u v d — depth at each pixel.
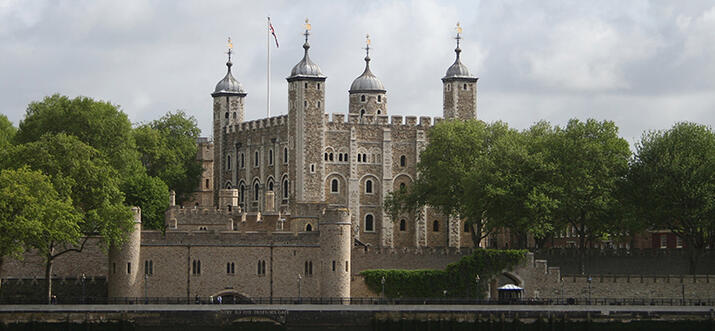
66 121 146.88
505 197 138.88
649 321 115.81
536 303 123.69
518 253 131.75
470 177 143.25
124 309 110.62
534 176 141.12
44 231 113.50
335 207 140.62
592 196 139.25
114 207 120.38
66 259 127.38
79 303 121.00
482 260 131.38
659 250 143.62
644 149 142.75
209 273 127.25
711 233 143.75
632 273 142.62
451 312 113.75
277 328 111.94
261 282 128.38
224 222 143.00
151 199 148.25
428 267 139.25
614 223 140.12
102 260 128.38
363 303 124.00
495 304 123.06
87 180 122.19
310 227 142.75
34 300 122.25
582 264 139.75
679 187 137.38
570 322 114.88
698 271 141.75
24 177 114.00
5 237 109.94
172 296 126.00
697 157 140.25
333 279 128.00
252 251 128.50
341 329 112.81
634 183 141.75
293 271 129.00
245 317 111.81
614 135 144.50
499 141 147.38
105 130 147.88
